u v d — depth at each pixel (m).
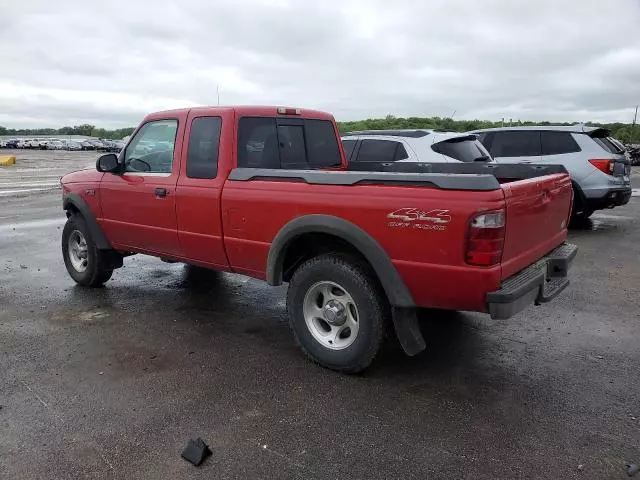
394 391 3.72
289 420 3.34
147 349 4.43
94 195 5.75
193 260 4.98
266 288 6.22
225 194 4.45
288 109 5.04
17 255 7.93
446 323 5.07
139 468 2.88
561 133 9.62
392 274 3.60
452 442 3.11
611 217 11.31
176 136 4.90
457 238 3.32
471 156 7.83
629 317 5.18
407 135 7.86
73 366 4.09
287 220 4.07
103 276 6.12
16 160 40.50
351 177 3.75
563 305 5.55
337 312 4.00
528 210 3.71
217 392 3.70
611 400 3.59
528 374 3.98
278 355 4.33
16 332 4.79
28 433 3.19
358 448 3.05
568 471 2.85
